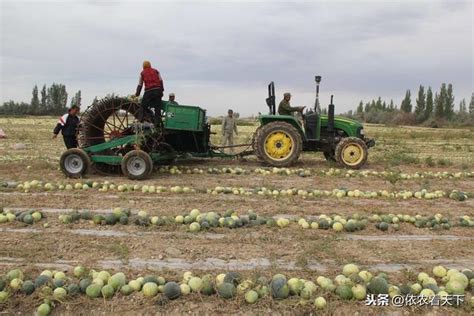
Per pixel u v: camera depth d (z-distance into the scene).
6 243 6.05
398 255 5.93
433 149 22.41
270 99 13.34
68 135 11.40
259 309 4.47
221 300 4.59
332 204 8.60
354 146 12.80
